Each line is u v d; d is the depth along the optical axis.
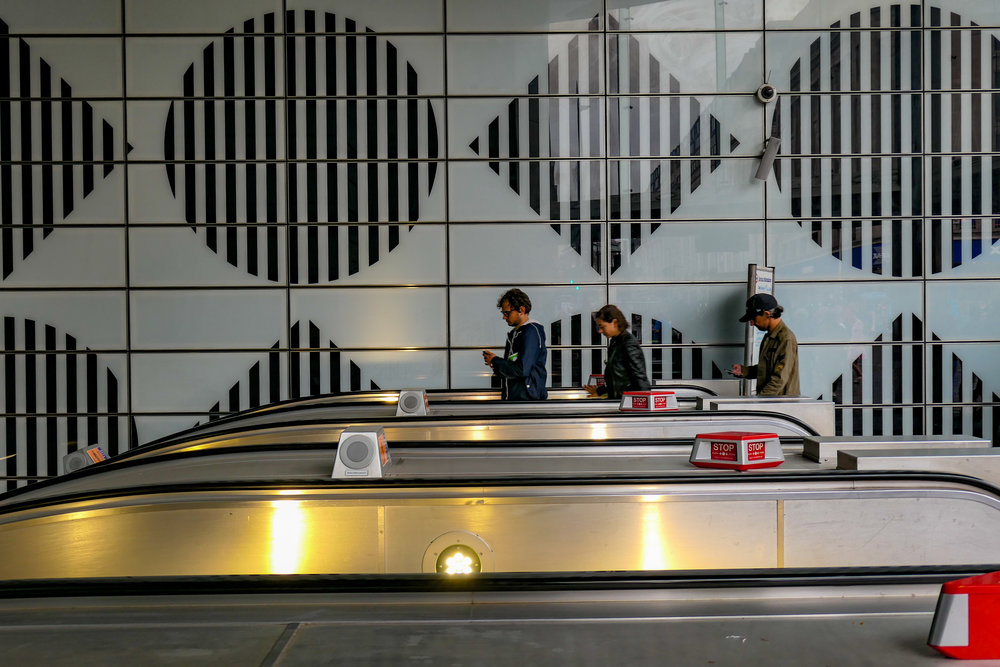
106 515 2.98
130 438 7.70
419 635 1.52
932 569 1.86
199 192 7.64
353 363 7.73
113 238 7.65
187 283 7.67
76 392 7.69
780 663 1.38
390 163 7.67
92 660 1.41
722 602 1.69
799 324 7.79
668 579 1.80
